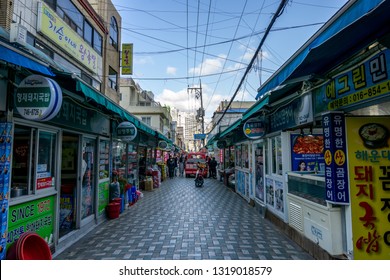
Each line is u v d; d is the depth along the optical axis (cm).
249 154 852
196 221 637
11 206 339
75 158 576
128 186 798
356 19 198
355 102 315
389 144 341
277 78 350
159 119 2784
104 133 676
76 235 510
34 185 389
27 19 565
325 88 381
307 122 435
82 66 868
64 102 451
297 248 447
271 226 589
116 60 1284
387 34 243
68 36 741
